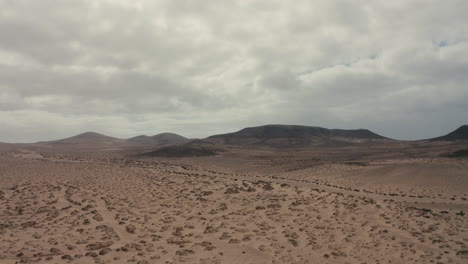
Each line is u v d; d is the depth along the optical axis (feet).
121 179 110.01
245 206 73.97
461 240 52.80
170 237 50.19
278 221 62.54
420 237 53.93
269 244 48.75
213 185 99.86
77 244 45.39
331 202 80.48
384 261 43.34
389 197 102.12
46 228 52.49
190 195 83.66
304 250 46.93
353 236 54.54
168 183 101.91
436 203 92.02
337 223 62.23
